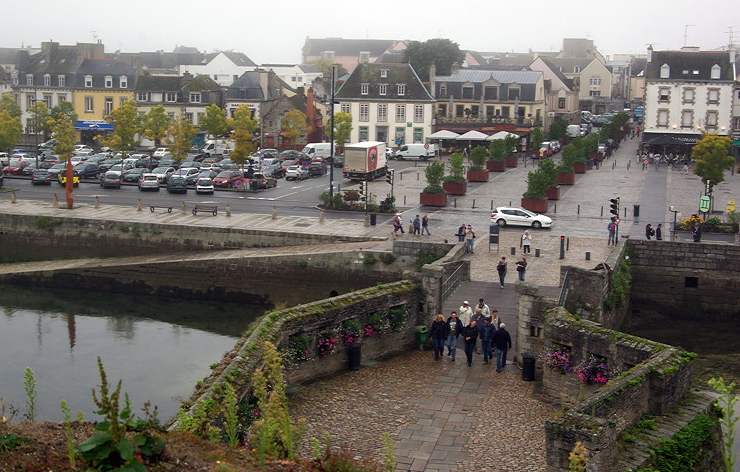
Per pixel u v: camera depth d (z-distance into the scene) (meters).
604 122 144.88
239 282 51.84
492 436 23.53
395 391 27.14
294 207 64.81
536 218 55.59
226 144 101.56
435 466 21.52
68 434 13.14
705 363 39.34
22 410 31.33
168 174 77.94
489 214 61.19
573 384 26.38
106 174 75.12
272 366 16.52
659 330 45.50
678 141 94.94
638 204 64.88
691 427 21.86
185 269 52.81
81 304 51.47
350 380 28.17
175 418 19.97
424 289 32.31
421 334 31.91
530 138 106.88
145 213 61.16
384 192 72.06
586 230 55.12
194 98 111.56
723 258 46.94
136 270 53.75
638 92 179.00
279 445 15.94
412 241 48.16
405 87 106.56
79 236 58.47
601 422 18.59
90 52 117.94
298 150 109.12
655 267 48.09
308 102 113.25
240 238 55.19
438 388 27.48
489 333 29.77
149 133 94.69
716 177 70.06
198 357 39.94
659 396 22.72
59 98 114.25
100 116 113.38
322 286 50.12
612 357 25.62
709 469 21.83
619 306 41.03
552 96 125.31
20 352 40.25
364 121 107.50
